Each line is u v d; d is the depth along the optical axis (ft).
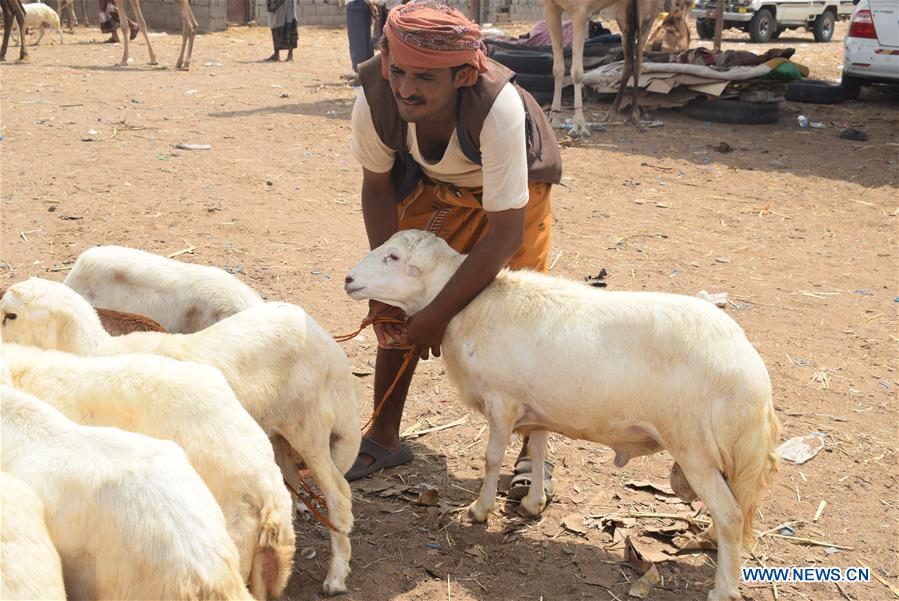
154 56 55.98
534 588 12.31
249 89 48.16
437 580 12.39
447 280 12.75
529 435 13.85
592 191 30.94
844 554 13.23
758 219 28.53
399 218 14.23
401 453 15.17
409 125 12.38
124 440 9.42
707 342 11.60
